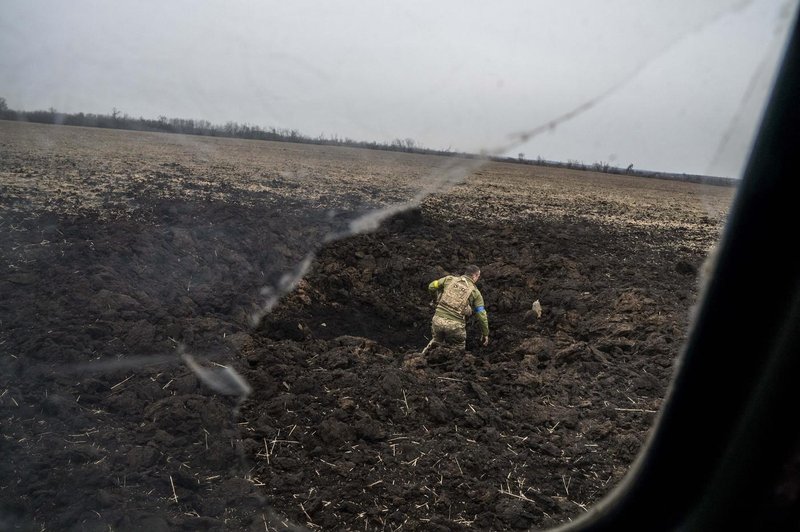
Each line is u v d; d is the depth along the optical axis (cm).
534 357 679
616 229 1650
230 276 840
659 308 852
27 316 593
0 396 450
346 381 551
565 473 442
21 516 336
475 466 439
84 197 1204
